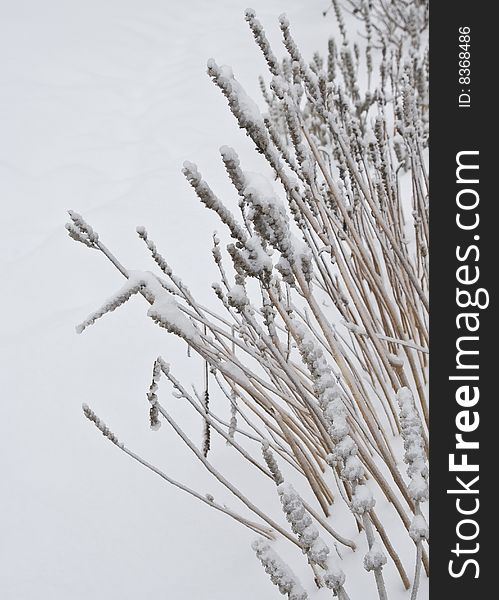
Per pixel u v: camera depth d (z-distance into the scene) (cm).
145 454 146
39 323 197
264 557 74
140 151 317
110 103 378
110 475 141
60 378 173
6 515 133
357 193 144
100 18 509
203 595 109
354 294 114
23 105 368
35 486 140
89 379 171
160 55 458
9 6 531
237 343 104
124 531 126
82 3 542
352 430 106
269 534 117
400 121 155
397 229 150
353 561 105
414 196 177
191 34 491
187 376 170
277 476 94
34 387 170
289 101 101
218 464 139
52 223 261
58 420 158
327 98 136
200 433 150
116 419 157
